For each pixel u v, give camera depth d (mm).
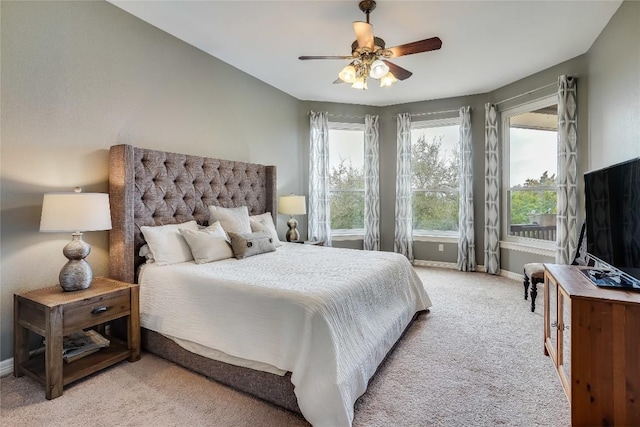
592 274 1994
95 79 2557
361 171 5594
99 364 2066
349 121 5426
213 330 2008
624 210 1811
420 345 2484
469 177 4895
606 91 2996
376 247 5469
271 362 1743
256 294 1868
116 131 2701
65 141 2387
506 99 4516
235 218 3303
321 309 1696
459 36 3135
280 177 4707
